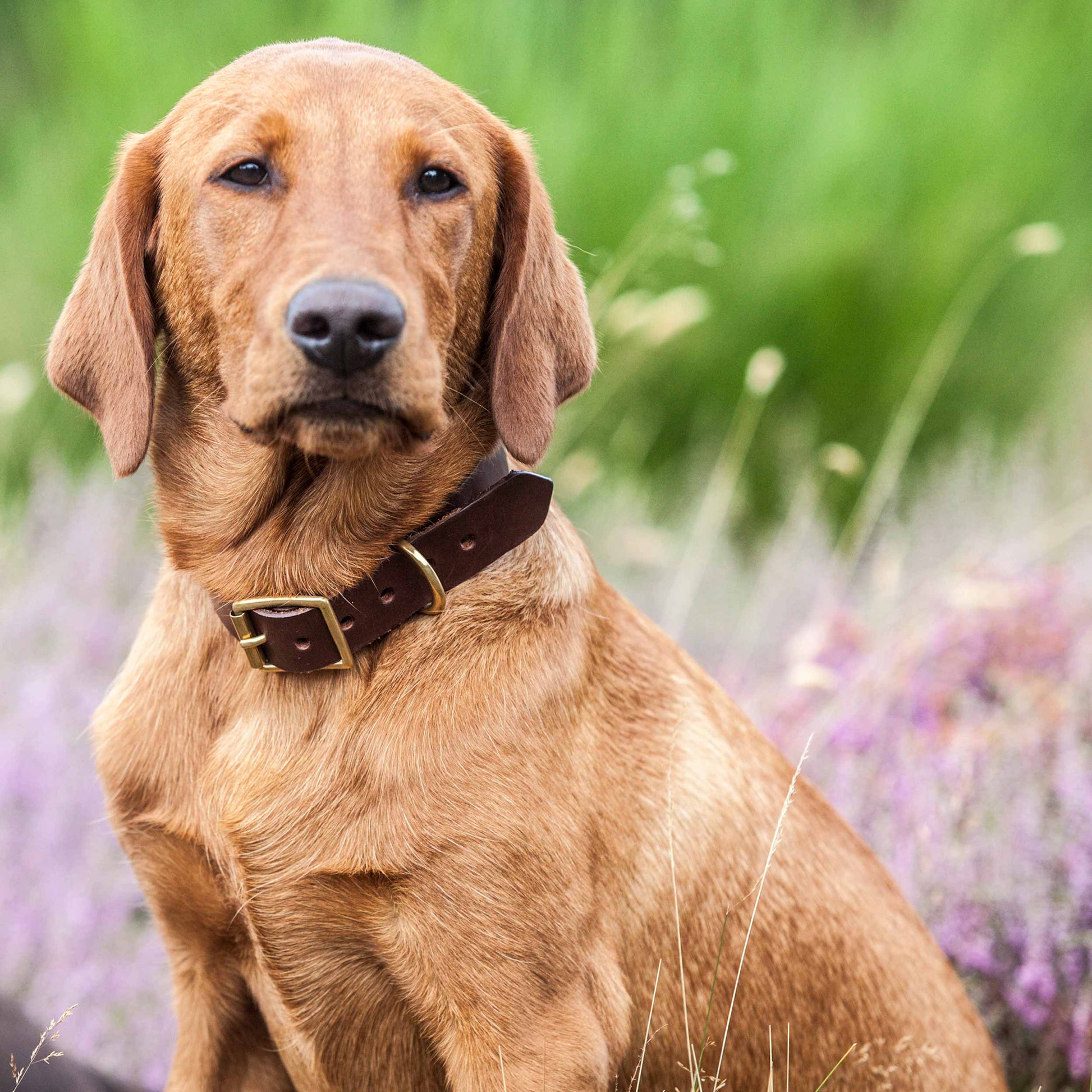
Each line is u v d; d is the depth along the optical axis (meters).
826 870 3.66
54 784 5.11
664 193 9.73
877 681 5.23
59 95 11.32
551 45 11.26
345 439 2.97
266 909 3.15
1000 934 4.54
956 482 8.30
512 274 3.47
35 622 6.12
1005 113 11.35
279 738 3.18
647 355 8.59
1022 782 4.69
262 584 3.29
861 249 10.22
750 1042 3.49
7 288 9.54
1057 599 5.77
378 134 3.19
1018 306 10.92
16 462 8.58
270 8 10.50
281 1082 3.64
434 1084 3.34
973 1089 3.77
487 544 3.25
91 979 4.59
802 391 10.24
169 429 3.44
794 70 11.27
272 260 3.05
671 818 3.30
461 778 3.07
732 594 7.41
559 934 3.12
